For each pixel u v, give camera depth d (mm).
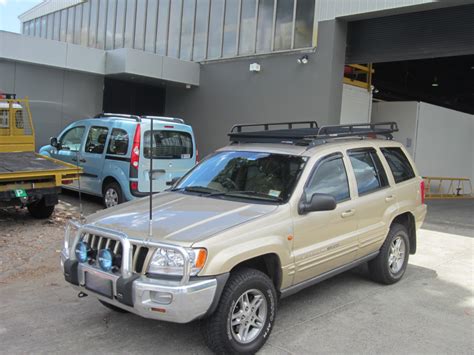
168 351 3787
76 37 21203
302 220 4203
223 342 3518
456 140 19281
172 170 9164
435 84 21797
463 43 10703
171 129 9195
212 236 3500
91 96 14742
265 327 3828
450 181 19141
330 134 5051
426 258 7145
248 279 3645
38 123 13586
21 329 4148
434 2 10312
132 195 8602
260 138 5234
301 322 4441
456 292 5496
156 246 3410
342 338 4121
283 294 4125
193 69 15438
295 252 4141
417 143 16312
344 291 5383
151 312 3318
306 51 12609
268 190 4391
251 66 13727
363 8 11406
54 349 3783
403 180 5969
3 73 12688
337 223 4629
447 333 4301
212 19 15320
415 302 5094
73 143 10062
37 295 5000
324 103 12234
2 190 7102
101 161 9180
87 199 10492
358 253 4992
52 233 7465
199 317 3383
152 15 17391
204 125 15578
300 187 4293
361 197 5031
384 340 4109
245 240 3668
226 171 4898
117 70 13898
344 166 4965
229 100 14742
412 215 5996
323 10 12211
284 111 13195
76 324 4273
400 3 10727
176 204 4297
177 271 3354
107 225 3854
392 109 16641
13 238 7090
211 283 3365
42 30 23766
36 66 13352
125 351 3777
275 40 13477
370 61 12281
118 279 3430
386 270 5535
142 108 16312
